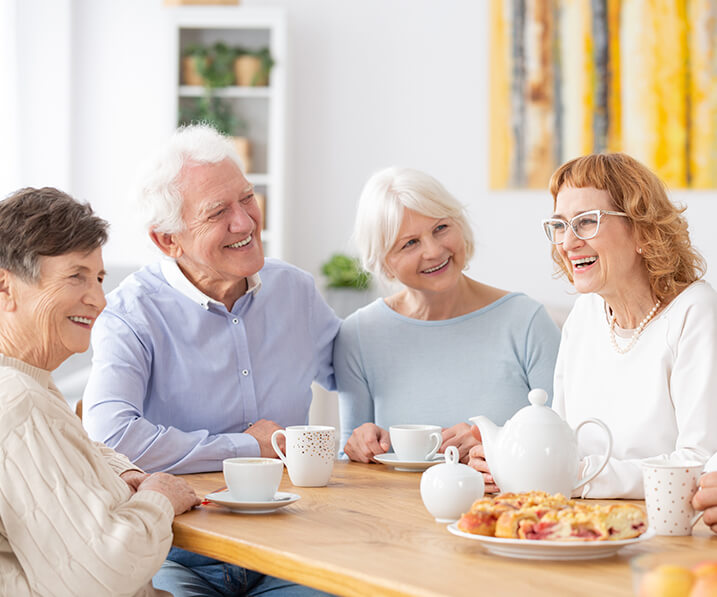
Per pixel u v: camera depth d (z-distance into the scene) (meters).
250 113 4.44
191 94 4.40
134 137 4.69
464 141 4.58
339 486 1.56
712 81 4.34
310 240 4.66
